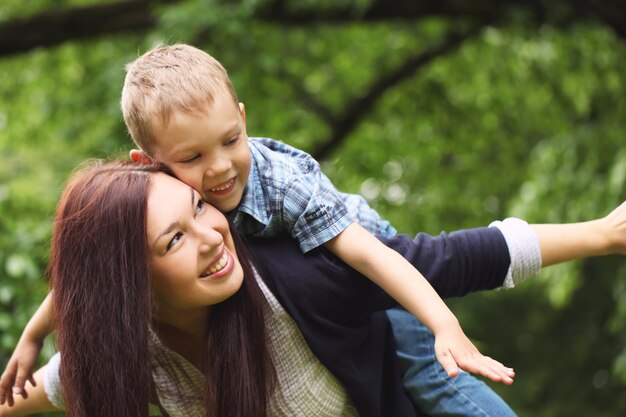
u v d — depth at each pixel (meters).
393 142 7.97
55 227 2.00
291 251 2.07
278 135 7.18
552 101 7.58
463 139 8.06
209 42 5.99
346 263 2.04
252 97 6.77
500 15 6.11
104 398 1.96
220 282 1.96
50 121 7.19
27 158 7.37
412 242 2.07
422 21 7.05
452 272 2.04
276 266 2.04
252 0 5.68
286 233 2.11
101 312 1.93
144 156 2.08
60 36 5.43
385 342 2.21
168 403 2.18
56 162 6.94
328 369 2.08
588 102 7.07
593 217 5.94
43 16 5.38
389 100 7.80
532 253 2.08
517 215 6.21
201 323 2.07
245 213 2.06
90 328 1.94
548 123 7.73
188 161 2.00
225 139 1.98
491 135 8.05
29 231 4.09
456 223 8.08
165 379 2.17
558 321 10.20
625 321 6.19
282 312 2.04
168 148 1.99
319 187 2.07
